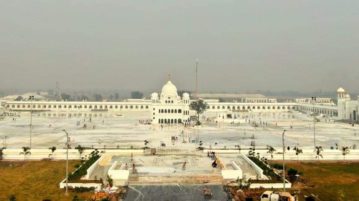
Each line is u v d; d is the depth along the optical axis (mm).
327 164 134000
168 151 157750
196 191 97562
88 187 100188
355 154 152000
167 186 102625
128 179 108312
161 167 125312
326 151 156125
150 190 98438
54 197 91438
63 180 105875
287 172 114062
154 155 150875
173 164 131000
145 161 137000
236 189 99375
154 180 108188
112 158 144125
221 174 113438
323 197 92688
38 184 103500
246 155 146250
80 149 146875
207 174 113875
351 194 95688
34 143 181625
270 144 182750
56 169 122500
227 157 147375
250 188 100812
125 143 183250
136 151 157375
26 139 196750
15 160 138125
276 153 151375
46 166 127438
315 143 187000
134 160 139125
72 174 110438
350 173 119188
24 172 118188
